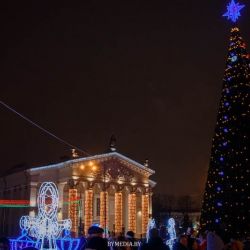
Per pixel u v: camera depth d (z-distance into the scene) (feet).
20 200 245.24
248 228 136.98
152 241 45.37
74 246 89.61
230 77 148.77
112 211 267.39
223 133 145.79
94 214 258.16
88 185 249.34
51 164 256.11
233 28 152.25
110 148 263.49
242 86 146.51
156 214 391.65
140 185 272.72
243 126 143.64
